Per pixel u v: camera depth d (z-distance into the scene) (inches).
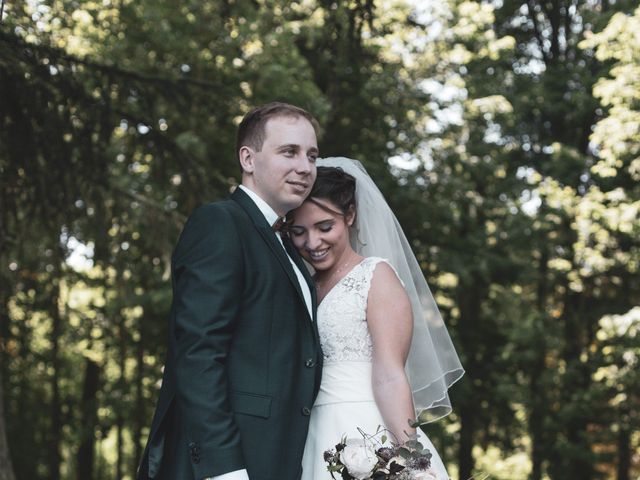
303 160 123.0
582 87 556.4
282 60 457.1
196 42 441.1
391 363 127.2
